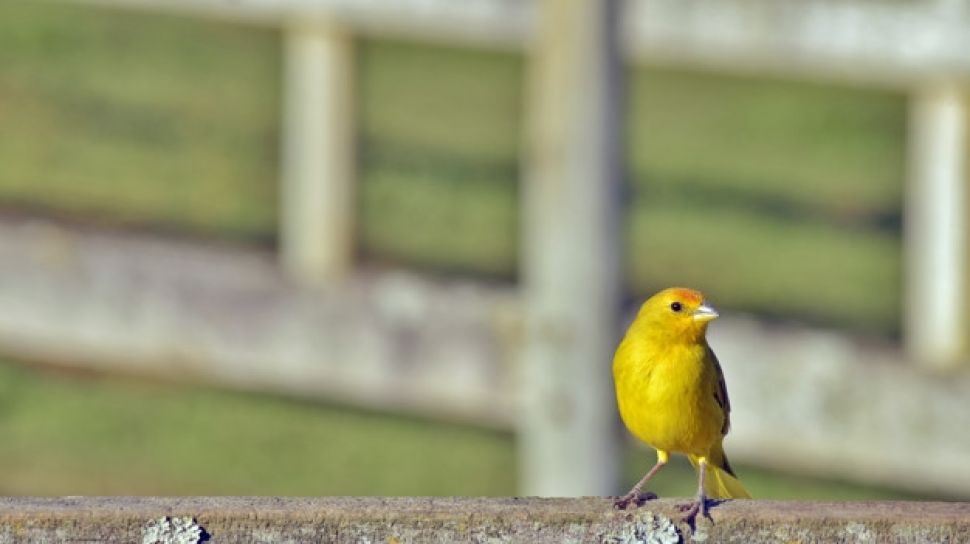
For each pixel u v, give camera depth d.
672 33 11.79
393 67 31.81
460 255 19.97
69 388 16.47
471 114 28.38
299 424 16.30
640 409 7.96
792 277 20.38
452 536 5.99
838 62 11.53
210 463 15.05
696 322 7.81
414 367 10.84
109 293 11.38
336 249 11.79
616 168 10.28
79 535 5.89
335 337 10.98
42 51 28.42
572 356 10.34
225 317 11.19
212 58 29.64
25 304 11.56
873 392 10.57
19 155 22.38
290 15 11.83
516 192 23.45
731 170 25.62
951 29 11.22
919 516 6.01
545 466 10.52
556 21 10.20
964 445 10.54
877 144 27.44
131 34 30.20
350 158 11.84
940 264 11.41
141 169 22.47
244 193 21.97
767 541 6.09
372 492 14.77
